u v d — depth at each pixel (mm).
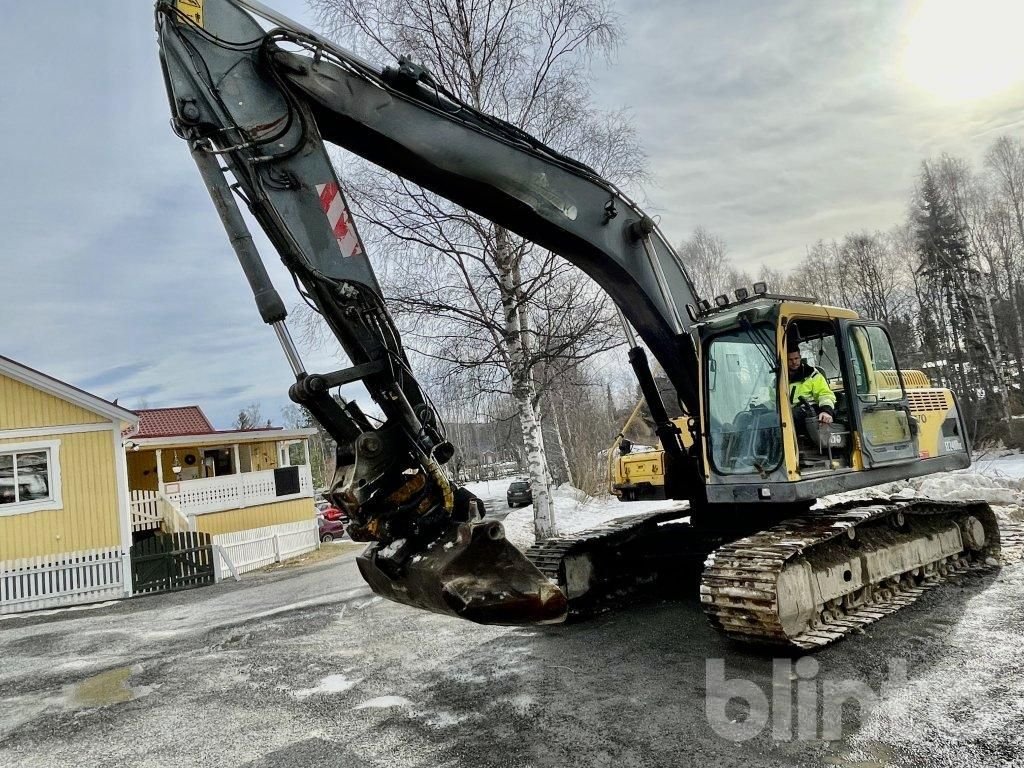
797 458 5500
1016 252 36594
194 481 20641
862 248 45438
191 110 3760
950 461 7324
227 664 6480
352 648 6578
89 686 6250
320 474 53875
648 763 3580
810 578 5293
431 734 4207
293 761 4000
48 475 15258
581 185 5359
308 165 3953
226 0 3945
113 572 14172
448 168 4621
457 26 10719
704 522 6910
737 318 5793
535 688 4844
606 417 33344
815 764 3439
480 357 11234
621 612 6785
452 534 3471
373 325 3875
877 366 6562
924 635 5316
